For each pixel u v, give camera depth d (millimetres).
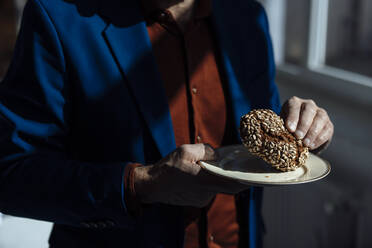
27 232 1993
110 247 932
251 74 1050
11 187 841
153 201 828
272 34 2203
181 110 956
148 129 891
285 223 1878
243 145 922
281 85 2143
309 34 2061
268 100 1062
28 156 853
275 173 795
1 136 855
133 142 887
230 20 1028
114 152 891
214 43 1003
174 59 955
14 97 858
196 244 997
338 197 1575
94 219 851
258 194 1039
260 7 1129
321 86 2002
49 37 847
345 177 1607
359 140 1536
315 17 2027
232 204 1018
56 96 857
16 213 872
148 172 812
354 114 1754
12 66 892
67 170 843
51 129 865
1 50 3057
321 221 1679
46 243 1956
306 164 848
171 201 828
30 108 855
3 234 1954
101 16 901
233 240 1037
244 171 793
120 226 858
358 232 1574
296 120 878
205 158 809
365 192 1530
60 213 845
